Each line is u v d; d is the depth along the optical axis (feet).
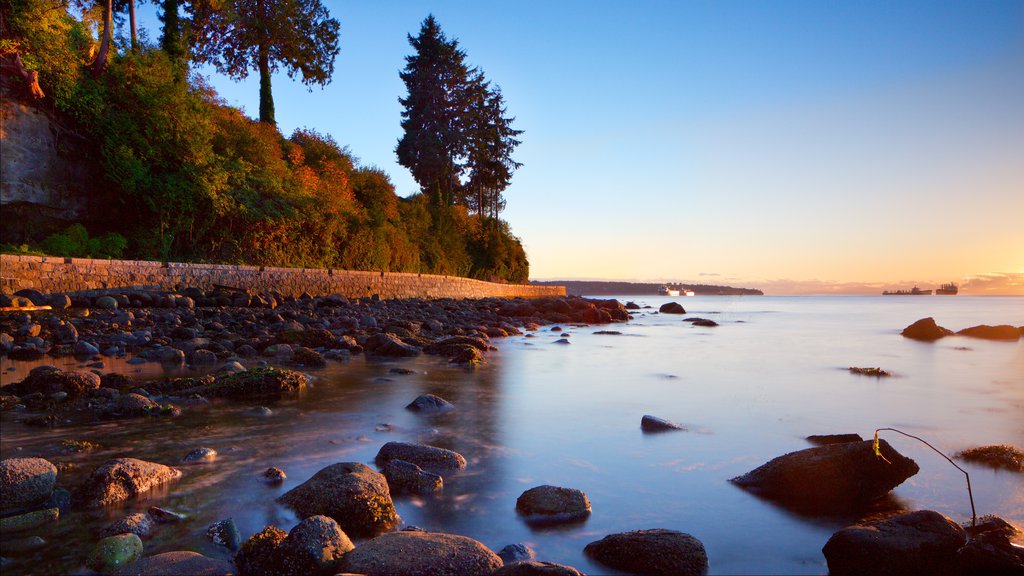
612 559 8.86
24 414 18.38
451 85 178.81
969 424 18.39
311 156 111.86
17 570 8.41
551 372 29.55
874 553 8.46
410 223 135.85
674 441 15.94
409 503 11.34
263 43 109.19
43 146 58.13
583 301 98.78
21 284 45.98
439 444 15.49
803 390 24.68
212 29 107.04
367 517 10.14
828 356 39.04
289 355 32.89
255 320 48.19
